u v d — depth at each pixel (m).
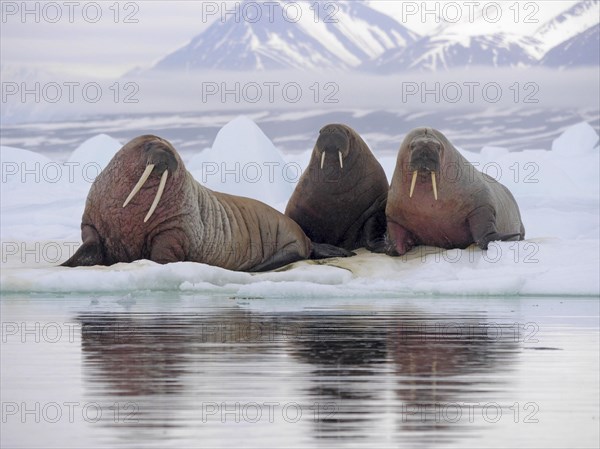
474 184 60.78
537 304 49.97
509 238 62.12
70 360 33.22
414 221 60.66
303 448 23.80
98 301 49.34
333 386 29.48
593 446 24.19
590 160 135.00
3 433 25.09
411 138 59.84
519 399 28.19
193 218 57.25
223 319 42.81
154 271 53.12
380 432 25.05
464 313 45.72
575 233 95.75
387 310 46.88
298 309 47.00
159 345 35.97
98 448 23.92
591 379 30.62
